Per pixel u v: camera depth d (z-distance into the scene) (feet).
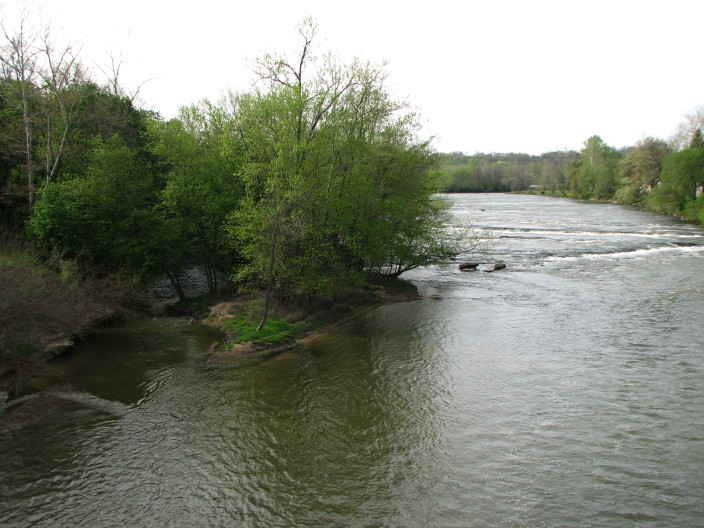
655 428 48.47
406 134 106.32
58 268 83.41
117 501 37.76
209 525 35.42
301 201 76.89
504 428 49.08
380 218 104.42
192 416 51.26
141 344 73.31
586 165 450.71
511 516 36.32
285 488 39.73
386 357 69.41
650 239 187.62
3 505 36.91
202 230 94.32
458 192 647.97
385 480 40.81
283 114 82.38
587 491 39.06
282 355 70.13
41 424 48.75
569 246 176.65
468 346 73.77
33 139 104.88
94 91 120.37
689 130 321.11
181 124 93.81
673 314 87.04
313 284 84.07
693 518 35.81
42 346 66.18
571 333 78.59
